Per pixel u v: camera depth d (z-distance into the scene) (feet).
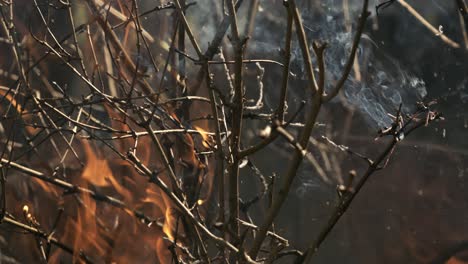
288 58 6.81
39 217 11.12
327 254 15.84
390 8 15.49
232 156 7.65
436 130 15.92
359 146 15.76
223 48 12.81
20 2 11.58
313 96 6.36
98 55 11.60
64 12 11.60
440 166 16.11
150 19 12.07
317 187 15.87
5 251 11.16
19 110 10.62
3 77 11.59
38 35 11.46
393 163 16.11
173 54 9.91
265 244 10.12
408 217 16.01
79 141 11.49
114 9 11.12
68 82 11.89
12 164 9.09
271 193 7.86
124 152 10.64
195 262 8.14
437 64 15.80
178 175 9.95
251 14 10.56
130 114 11.16
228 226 7.82
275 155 15.83
